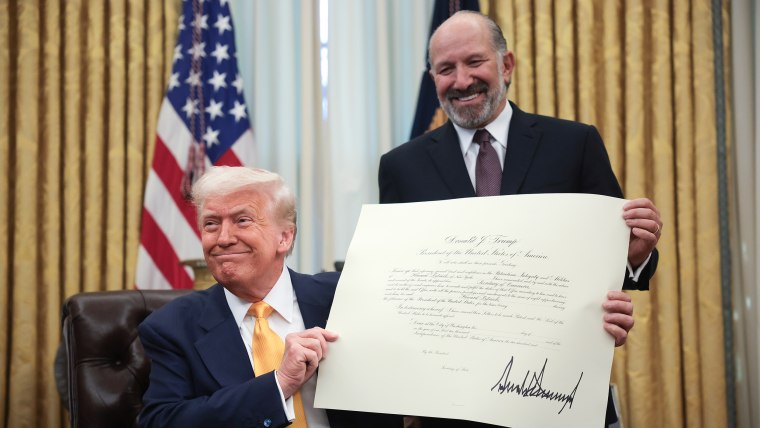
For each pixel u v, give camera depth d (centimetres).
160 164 398
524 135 215
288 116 418
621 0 414
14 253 392
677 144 406
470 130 221
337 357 160
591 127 216
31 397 383
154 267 391
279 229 172
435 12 415
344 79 422
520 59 408
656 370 395
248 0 430
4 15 400
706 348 395
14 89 402
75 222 395
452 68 217
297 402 166
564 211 159
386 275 166
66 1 404
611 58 407
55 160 397
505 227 162
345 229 415
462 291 158
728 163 409
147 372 230
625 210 158
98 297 237
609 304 148
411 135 404
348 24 424
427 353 154
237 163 403
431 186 217
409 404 150
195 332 173
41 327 391
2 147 397
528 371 146
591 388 144
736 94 410
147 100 408
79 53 403
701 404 394
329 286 183
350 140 420
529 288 154
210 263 169
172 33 412
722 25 412
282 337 173
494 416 144
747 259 404
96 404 222
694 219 403
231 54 413
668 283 397
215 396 157
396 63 428
